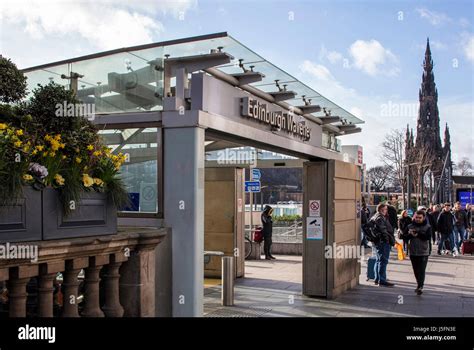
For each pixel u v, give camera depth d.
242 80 7.38
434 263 16.64
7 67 4.95
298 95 9.28
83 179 4.70
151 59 6.72
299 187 69.88
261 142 8.16
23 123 4.71
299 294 10.77
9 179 4.00
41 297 4.32
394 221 17.23
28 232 4.20
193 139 6.38
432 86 102.00
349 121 12.09
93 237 4.73
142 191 6.69
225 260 9.52
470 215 24.27
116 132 6.86
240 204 13.15
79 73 7.09
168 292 6.37
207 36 6.32
